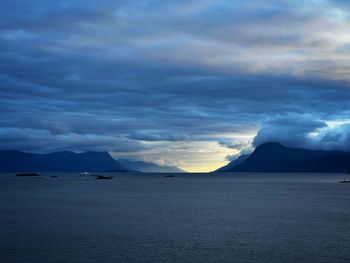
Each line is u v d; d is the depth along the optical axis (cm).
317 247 4444
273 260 3925
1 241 4666
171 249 4312
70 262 3819
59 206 8681
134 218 6644
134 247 4391
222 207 8594
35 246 4416
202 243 4609
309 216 6994
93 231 5341
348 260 3941
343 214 7325
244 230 5459
